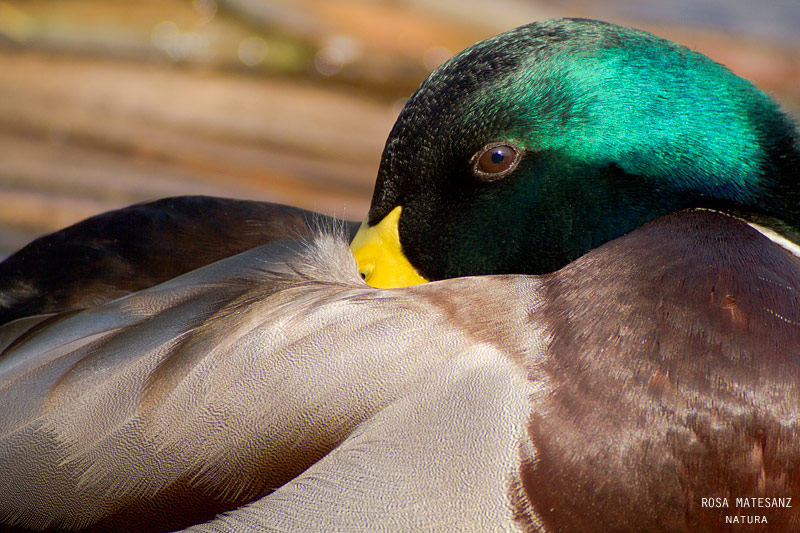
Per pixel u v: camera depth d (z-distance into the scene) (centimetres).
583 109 509
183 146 1045
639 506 427
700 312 442
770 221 514
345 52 1219
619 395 427
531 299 452
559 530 426
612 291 448
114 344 465
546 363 433
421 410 427
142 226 541
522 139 513
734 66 1210
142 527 451
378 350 437
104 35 1214
